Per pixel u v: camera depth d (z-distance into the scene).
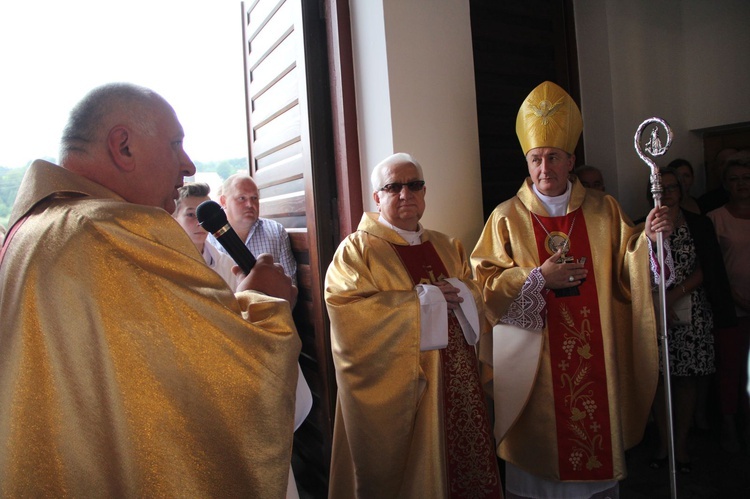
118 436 0.90
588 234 2.30
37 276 0.89
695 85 3.71
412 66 2.47
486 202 3.16
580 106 3.46
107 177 1.04
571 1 3.44
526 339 2.24
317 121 2.64
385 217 2.18
